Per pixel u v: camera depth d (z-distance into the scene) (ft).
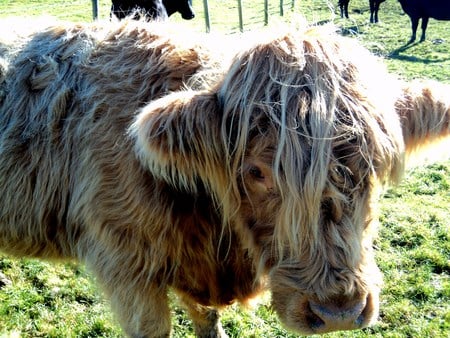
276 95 4.02
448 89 4.57
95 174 4.93
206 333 6.27
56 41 5.52
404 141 4.49
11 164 5.34
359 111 4.00
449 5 29.25
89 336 6.65
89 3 33.37
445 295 7.33
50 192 5.28
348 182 3.93
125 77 5.11
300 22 4.45
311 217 3.88
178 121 3.93
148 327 5.13
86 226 5.11
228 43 5.11
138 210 4.76
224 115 4.09
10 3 34.73
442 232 8.96
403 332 6.74
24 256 5.79
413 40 30.22
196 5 38.99
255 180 4.10
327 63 4.08
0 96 5.43
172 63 5.05
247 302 5.36
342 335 6.67
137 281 4.99
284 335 6.70
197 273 5.04
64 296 7.29
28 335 6.66
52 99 5.22
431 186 11.02
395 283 7.59
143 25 5.47
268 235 4.20
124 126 4.88
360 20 36.06
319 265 3.95
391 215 9.62
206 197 4.73
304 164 3.88
